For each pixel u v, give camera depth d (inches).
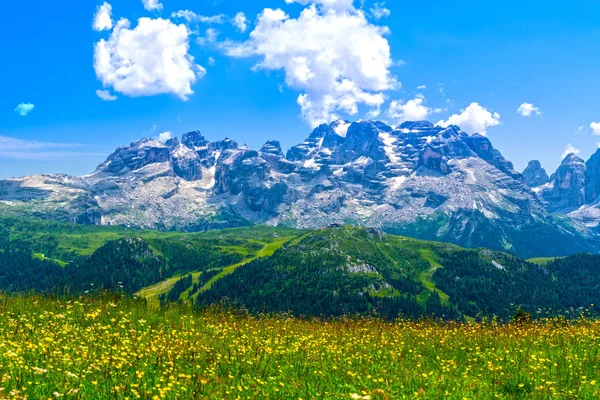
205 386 676.7
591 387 750.5
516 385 760.3
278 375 794.2
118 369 728.3
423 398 686.5
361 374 823.7
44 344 818.2
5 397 541.6
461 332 1230.9
